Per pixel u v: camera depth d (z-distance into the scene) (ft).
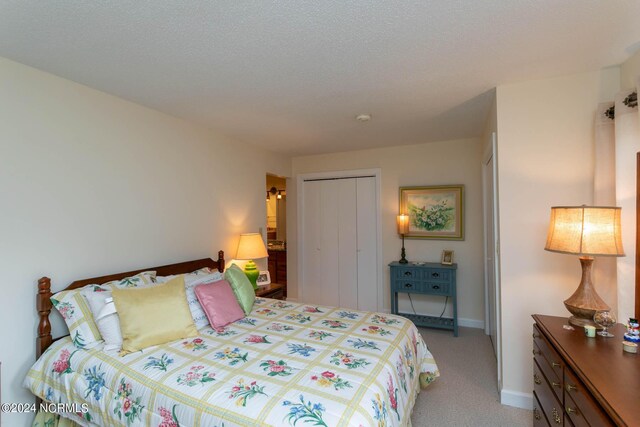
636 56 5.98
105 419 5.13
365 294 14.58
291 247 16.17
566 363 4.61
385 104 8.62
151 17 4.77
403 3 4.51
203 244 10.30
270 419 4.00
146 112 8.59
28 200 6.25
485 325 12.10
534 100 7.22
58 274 6.68
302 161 15.80
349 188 14.88
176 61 6.15
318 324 7.38
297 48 5.73
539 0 4.47
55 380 5.81
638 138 5.68
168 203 9.14
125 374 5.24
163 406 4.66
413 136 12.09
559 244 5.68
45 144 6.51
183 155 9.66
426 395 7.96
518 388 7.45
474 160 12.55
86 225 7.19
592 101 6.79
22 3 4.39
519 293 7.41
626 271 5.78
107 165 7.63
